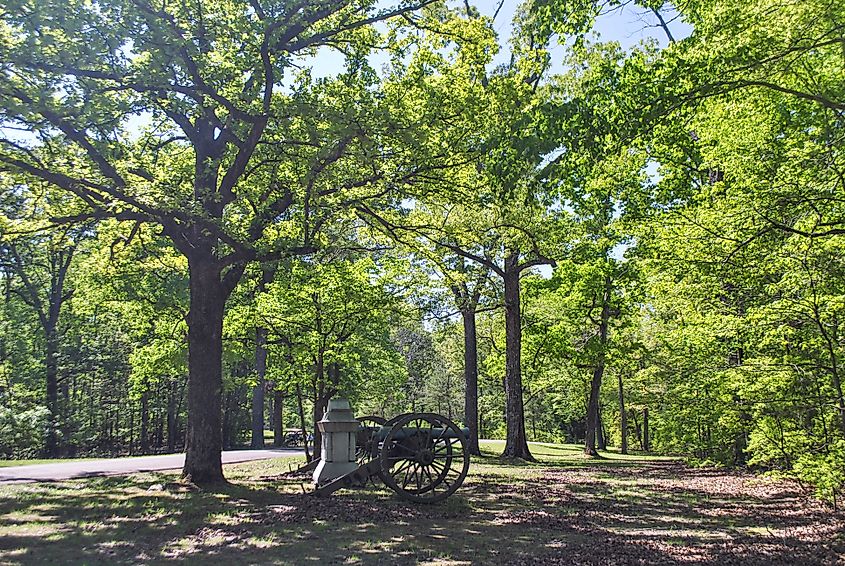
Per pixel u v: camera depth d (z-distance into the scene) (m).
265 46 12.02
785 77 10.45
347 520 9.81
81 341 37.50
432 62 14.48
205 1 12.58
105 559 7.09
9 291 35.75
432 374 62.53
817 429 10.98
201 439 13.78
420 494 12.52
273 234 15.95
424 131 13.20
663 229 11.85
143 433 42.94
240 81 13.70
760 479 14.32
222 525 9.22
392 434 11.95
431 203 17.81
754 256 10.39
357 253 22.05
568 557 7.56
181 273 20.28
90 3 11.27
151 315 24.50
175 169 16.62
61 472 16.62
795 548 8.02
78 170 12.93
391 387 38.09
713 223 10.70
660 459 27.58
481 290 24.22
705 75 9.08
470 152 14.16
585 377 36.94
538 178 9.52
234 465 19.73
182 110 12.34
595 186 15.84
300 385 20.58
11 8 9.94
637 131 9.15
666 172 18.61
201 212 12.22
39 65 10.56
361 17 14.38
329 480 12.80
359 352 23.05
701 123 13.63
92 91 11.34
